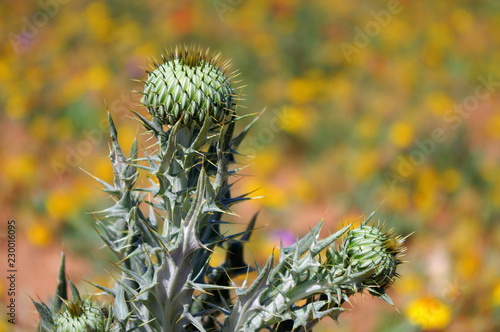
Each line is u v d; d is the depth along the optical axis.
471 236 0.93
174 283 0.53
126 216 0.53
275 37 1.65
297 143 1.36
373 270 0.53
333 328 0.75
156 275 0.53
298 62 1.62
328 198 1.20
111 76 1.42
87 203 1.00
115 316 0.53
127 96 1.26
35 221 0.99
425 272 0.86
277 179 1.27
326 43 1.68
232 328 0.54
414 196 1.13
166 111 0.52
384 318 0.75
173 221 0.54
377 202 1.12
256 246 0.95
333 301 0.55
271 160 1.29
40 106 1.33
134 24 1.61
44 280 0.85
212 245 0.56
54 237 0.95
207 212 0.53
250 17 1.70
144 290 0.53
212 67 0.53
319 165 1.30
